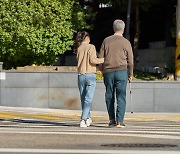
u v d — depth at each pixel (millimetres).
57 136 18578
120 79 22609
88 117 23219
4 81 42188
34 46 47094
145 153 14797
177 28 47594
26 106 42062
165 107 41562
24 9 46531
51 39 47906
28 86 42062
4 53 47531
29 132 19828
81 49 23062
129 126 23969
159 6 73500
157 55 71938
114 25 23031
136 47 65375
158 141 17547
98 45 75875
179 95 41625
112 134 19359
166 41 73125
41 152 14922
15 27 46344
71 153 14758
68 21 51406
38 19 46969
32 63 49031
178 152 15039
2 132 19812
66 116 34344
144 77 58875
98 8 69938
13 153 14742
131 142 17219
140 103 41344
